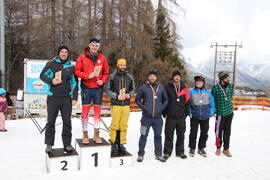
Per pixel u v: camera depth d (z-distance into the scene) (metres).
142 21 17.88
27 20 20.16
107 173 4.27
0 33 12.34
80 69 4.46
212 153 5.75
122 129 4.88
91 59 4.50
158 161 5.04
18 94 10.66
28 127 8.33
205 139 5.47
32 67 10.16
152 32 19.05
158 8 20.22
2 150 5.54
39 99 10.32
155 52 20.72
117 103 4.79
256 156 5.59
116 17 17.72
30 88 10.18
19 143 6.17
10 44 20.58
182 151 5.29
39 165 4.59
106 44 17.44
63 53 4.25
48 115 4.28
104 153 4.49
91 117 11.04
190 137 5.47
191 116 5.41
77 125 8.90
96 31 17.17
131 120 10.53
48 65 4.25
